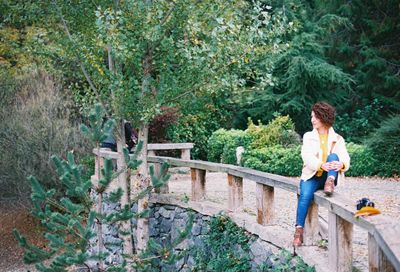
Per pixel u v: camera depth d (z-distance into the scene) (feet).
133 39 27.53
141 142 19.88
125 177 30.04
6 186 47.52
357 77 65.87
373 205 13.79
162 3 26.99
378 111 64.13
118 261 32.63
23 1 31.45
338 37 66.28
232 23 26.76
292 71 58.85
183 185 36.50
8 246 45.27
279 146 45.21
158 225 31.83
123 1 29.14
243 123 63.52
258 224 22.63
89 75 32.07
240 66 27.96
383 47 65.51
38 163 44.98
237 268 23.22
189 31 26.89
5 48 36.01
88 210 18.34
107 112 30.45
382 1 64.34
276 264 20.18
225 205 27.48
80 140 46.34
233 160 47.67
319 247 18.42
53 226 17.85
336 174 16.90
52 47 32.04
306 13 63.87
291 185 19.21
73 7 30.89
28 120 45.98
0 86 49.65
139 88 28.96
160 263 30.12
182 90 29.12
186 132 55.77
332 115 17.31
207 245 26.48
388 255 10.14
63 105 47.62
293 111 60.85
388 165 42.93
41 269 17.97
